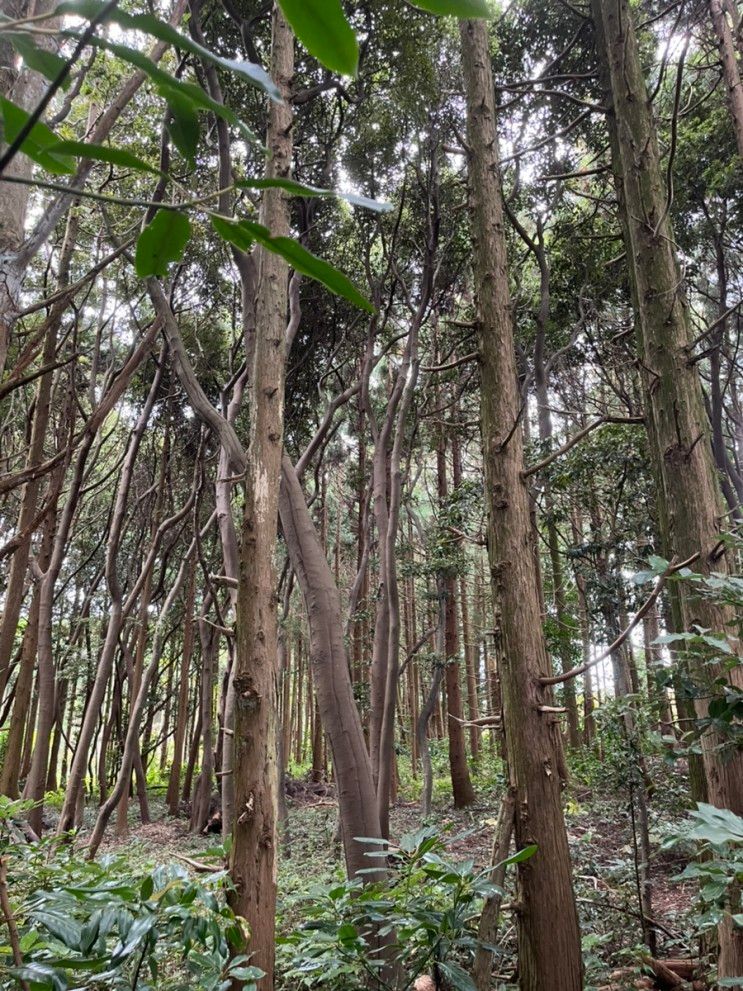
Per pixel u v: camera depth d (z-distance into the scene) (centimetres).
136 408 877
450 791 1227
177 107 61
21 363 160
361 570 763
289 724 1459
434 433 895
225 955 140
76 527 931
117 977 137
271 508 203
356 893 259
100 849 734
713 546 300
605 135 639
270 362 215
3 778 507
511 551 280
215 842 839
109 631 543
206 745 1007
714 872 166
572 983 232
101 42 47
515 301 484
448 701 1043
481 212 325
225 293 696
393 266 555
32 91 155
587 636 639
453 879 193
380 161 546
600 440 644
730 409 925
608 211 690
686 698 211
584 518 876
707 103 660
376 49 473
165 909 136
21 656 522
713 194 683
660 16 450
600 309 684
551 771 254
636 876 413
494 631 282
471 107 338
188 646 1231
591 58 592
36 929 141
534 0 598
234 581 263
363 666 1018
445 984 204
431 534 857
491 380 303
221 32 491
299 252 58
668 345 341
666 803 460
